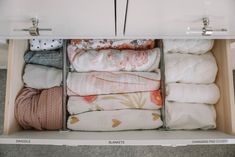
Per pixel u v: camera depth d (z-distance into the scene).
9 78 0.90
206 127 0.98
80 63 0.98
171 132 0.94
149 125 0.96
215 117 0.99
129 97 0.97
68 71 1.01
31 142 0.81
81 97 0.98
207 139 0.81
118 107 0.97
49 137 0.84
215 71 0.99
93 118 0.96
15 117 0.95
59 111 0.96
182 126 0.97
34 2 0.64
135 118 0.96
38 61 1.01
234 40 0.93
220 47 0.97
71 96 0.99
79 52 1.00
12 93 0.92
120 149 1.29
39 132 0.94
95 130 0.96
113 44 1.01
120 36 0.91
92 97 0.97
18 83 0.97
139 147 1.29
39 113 0.95
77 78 0.98
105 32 0.87
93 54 1.00
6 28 0.80
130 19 0.75
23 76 0.99
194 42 1.00
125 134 0.90
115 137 0.84
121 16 0.73
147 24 0.79
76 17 0.73
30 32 0.81
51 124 0.96
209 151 1.30
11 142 0.81
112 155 1.29
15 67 0.93
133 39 0.98
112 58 0.99
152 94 0.98
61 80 0.99
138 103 0.97
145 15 0.72
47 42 1.00
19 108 0.95
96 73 0.99
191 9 0.68
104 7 0.67
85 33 0.87
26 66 1.01
